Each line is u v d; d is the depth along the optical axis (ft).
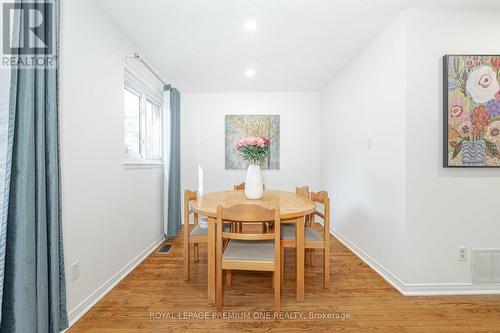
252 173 7.12
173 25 6.56
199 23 6.47
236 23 6.48
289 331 4.67
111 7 5.78
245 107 12.66
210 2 5.62
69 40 4.82
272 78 10.75
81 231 5.19
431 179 5.94
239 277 6.81
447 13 5.90
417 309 5.36
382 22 6.49
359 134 8.26
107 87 6.17
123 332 4.63
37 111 3.86
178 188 11.24
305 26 6.64
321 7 5.82
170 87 10.30
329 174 11.23
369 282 6.51
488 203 5.97
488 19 5.94
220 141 12.67
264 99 12.67
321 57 8.64
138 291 6.08
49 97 4.08
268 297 5.80
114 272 6.46
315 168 12.63
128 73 7.66
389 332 4.65
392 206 6.47
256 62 9.03
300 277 5.63
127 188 7.20
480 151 5.84
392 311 5.28
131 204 7.44
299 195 7.88
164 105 10.27
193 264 7.72
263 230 6.91
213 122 12.67
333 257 8.20
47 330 4.03
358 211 8.36
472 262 5.98
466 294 5.95
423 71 5.90
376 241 7.24
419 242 5.96
